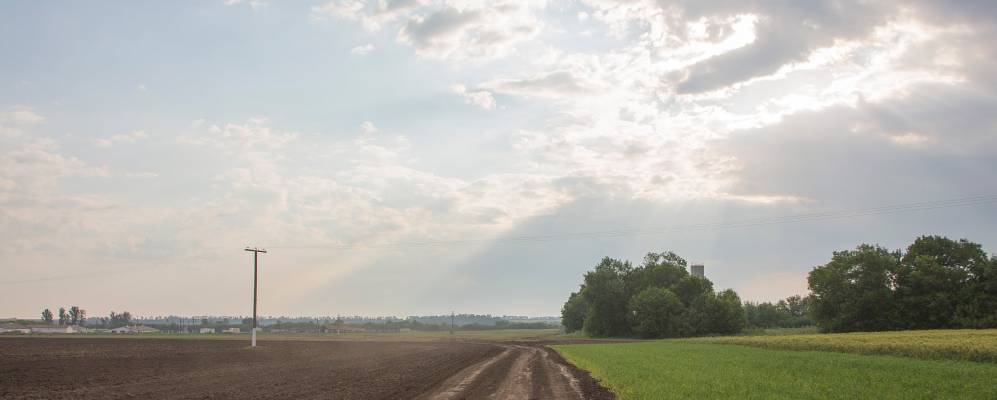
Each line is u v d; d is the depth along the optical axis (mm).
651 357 51844
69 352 68562
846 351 54188
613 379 32312
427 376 36875
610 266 151875
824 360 44031
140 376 38281
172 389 30547
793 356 49281
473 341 118375
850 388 27172
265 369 43781
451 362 50906
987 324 87250
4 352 67938
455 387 30391
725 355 53094
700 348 68750
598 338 136750
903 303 95250
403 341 118438
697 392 26359
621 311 144250
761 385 28641
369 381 33812
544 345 91438
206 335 177625
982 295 89875
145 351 72250
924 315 94250
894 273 99062
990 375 32250
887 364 39312
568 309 182375
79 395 28297
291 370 42656
